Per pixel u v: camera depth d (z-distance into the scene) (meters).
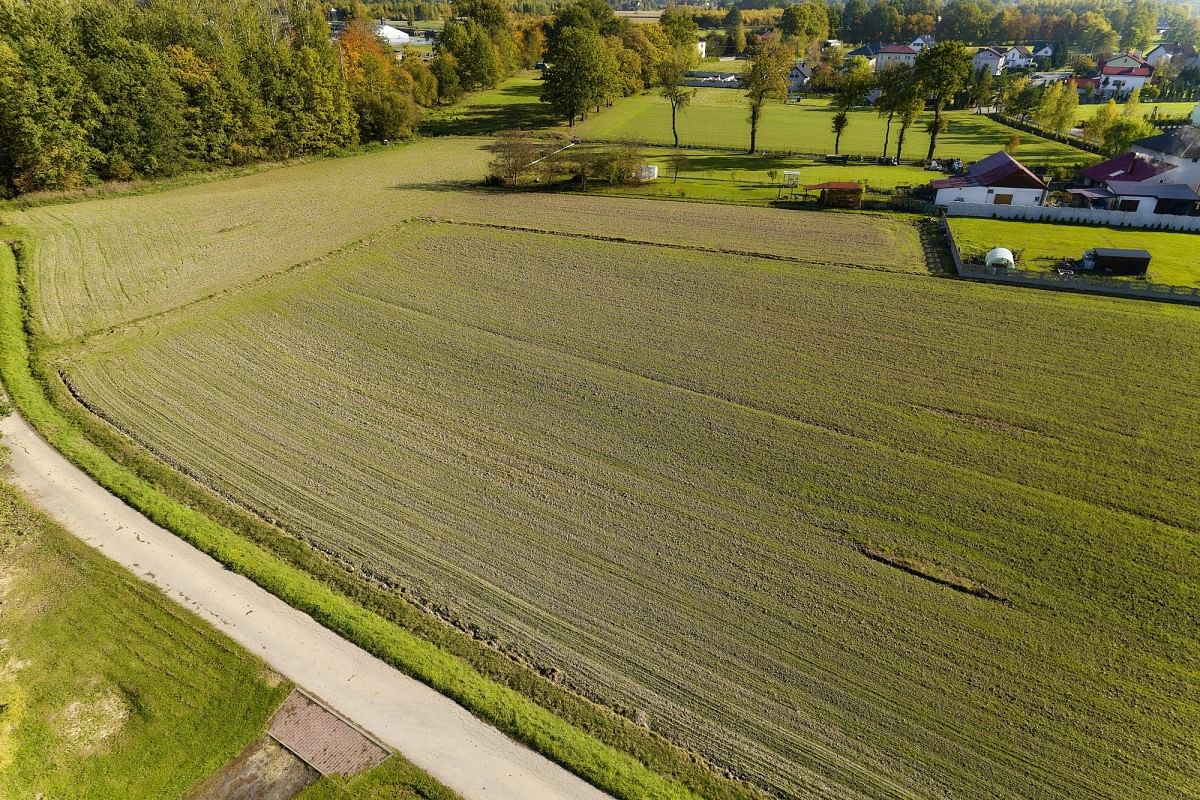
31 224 51.09
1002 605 20.05
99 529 22.88
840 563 21.58
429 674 17.97
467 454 26.84
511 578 21.14
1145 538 22.34
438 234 50.94
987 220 52.38
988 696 17.50
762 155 77.50
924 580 20.92
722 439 27.62
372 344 35.34
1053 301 38.44
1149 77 119.38
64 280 42.47
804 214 54.84
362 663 18.42
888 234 49.66
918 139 86.19
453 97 105.75
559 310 38.75
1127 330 35.12
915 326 36.16
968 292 39.81
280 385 31.64
